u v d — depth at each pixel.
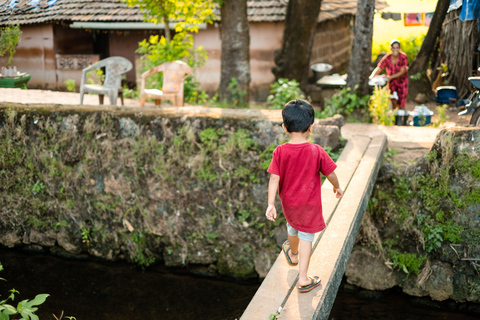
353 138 6.67
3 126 7.09
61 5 14.05
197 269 6.66
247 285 6.37
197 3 9.75
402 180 5.98
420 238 5.84
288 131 3.09
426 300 5.80
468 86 11.66
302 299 3.08
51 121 6.93
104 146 6.77
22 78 11.22
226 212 6.46
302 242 3.12
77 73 14.00
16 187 7.23
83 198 6.98
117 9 13.66
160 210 6.68
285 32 11.98
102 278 6.53
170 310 5.79
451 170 5.72
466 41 11.42
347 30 17.95
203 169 6.44
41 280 6.44
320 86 11.79
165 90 8.39
